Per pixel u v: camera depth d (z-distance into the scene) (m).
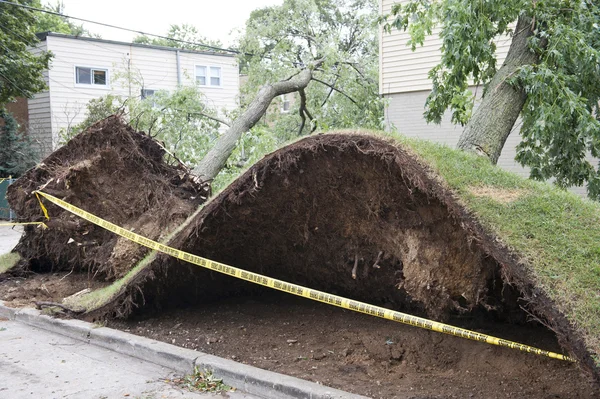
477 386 3.84
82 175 6.73
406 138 4.23
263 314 5.68
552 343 4.25
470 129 6.41
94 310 5.62
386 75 12.45
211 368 4.32
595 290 3.05
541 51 6.54
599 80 6.45
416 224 4.05
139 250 6.33
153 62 21.95
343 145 4.02
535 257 3.26
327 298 4.13
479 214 3.52
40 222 7.20
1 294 6.87
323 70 11.80
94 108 17.75
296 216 4.85
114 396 3.99
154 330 5.27
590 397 3.51
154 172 6.97
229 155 9.09
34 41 18.50
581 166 6.95
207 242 5.13
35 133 20.33
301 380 3.95
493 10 6.68
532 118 6.93
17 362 4.73
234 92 24.61
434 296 3.93
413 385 3.90
